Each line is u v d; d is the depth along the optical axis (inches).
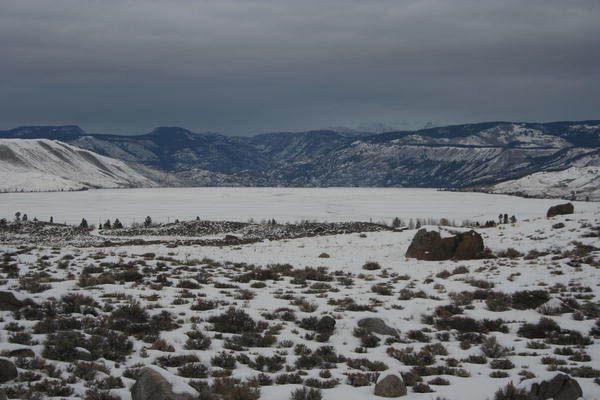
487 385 491.8
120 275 983.0
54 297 772.0
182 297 849.5
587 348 636.1
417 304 856.9
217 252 1605.6
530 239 1528.1
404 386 463.8
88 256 1299.2
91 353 541.3
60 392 430.6
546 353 617.3
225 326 676.1
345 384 493.7
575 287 957.2
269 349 608.7
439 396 456.4
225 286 968.9
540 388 435.5
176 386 406.6
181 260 1336.1
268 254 1560.0
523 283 1019.9
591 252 1259.2
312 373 524.1
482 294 916.6
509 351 622.8
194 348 591.2
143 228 3447.3
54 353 523.2
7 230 2942.9
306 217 6314.0
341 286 1027.3
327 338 658.2
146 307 760.3
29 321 647.8
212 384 470.6
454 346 649.0
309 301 860.0
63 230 3058.6
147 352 566.9
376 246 1710.1
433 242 1428.4
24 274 991.0
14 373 458.3
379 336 678.5
